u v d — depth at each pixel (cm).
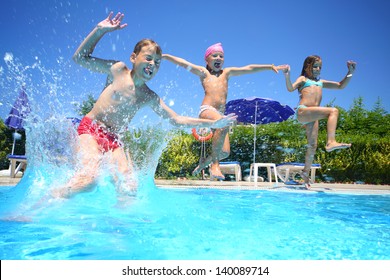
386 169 897
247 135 990
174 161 972
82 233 234
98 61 338
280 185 691
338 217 335
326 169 947
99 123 338
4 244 209
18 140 1098
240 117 934
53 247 205
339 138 962
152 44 340
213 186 636
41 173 352
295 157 972
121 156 341
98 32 320
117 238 226
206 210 346
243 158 996
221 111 519
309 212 361
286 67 562
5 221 260
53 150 336
